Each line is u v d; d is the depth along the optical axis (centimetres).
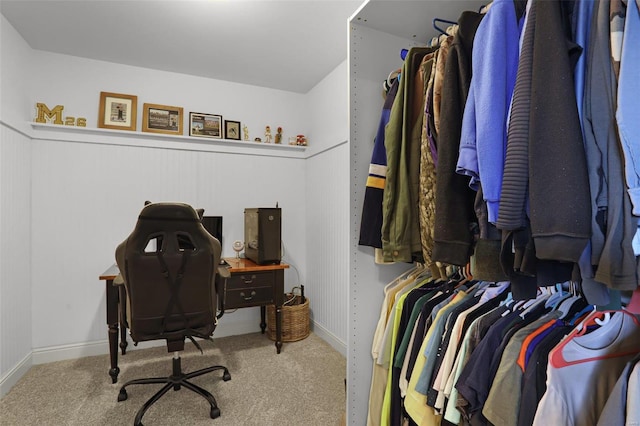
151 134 278
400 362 120
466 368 90
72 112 264
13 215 222
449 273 131
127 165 277
